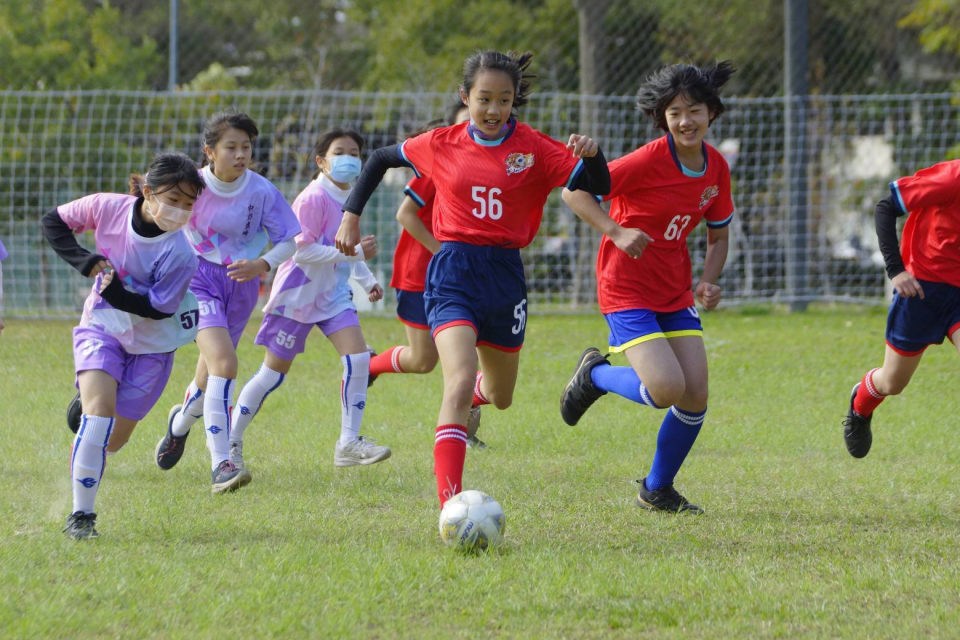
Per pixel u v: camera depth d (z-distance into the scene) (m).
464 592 6.51
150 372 8.20
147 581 6.63
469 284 8.26
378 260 28.05
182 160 7.70
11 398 14.30
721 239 9.25
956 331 9.51
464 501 7.50
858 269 31.02
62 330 22.64
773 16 32.41
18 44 33.41
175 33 26.80
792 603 6.40
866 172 32.94
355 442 10.34
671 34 32.28
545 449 11.52
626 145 28.62
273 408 13.89
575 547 7.65
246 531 7.98
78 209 7.91
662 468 8.77
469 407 8.05
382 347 20.50
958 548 7.74
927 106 31.92
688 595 6.54
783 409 14.20
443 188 8.37
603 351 19.77
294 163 27.59
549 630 5.96
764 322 25.08
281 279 10.46
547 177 8.30
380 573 6.80
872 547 7.76
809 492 9.57
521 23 34.97
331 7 46.28
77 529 7.69
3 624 5.89
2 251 9.12
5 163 26.09
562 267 28.62
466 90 8.25
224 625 5.96
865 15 33.22
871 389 10.16
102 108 28.09
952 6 32.09
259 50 43.56
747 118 28.89
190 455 11.12
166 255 7.84
